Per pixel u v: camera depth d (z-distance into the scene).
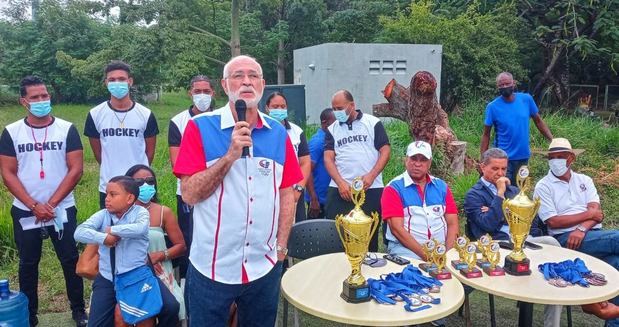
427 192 3.55
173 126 3.88
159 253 3.25
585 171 7.92
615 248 3.84
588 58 13.15
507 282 2.83
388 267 2.99
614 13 11.56
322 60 11.04
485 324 3.93
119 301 2.94
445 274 2.81
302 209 4.40
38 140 3.57
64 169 3.66
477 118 10.47
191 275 2.33
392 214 3.51
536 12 13.07
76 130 3.73
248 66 2.23
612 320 3.33
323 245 3.56
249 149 2.24
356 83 10.95
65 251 3.68
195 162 2.23
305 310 2.46
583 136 9.20
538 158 8.18
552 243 3.77
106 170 3.82
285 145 2.40
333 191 4.36
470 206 3.85
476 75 12.45
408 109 7.40
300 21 17.75
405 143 8.27
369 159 4.25
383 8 16.47
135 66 11.54
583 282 2.78
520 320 3.40
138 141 3.86
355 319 2.33
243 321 2.48
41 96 3.53
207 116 2.28
